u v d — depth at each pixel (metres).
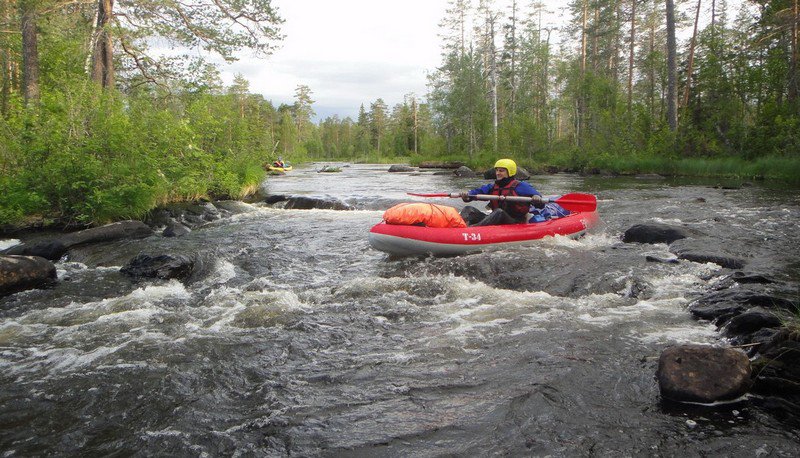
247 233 9.04
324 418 2.96
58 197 9.53
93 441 2.80
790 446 2.54
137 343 4.20
